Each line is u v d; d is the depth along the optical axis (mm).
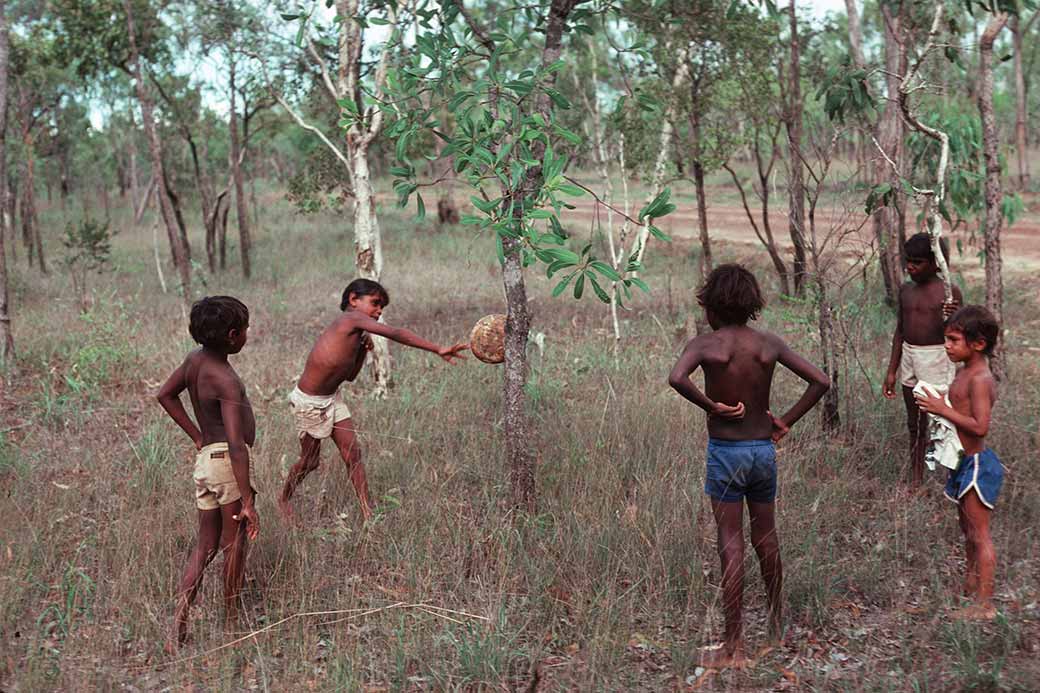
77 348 10164
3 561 4906
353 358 5617
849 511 5535
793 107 9547
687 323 10758
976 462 4418
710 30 6242
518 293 5340
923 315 5793
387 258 19703
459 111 4602
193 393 4465
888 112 9422
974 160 10852
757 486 4238
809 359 8500
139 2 15070
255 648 4238
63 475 6438
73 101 26594
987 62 7234
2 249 9062
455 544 5176
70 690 3852
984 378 4422
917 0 7777
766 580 4266
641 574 4758
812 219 6824
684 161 12539
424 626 4301
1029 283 13695
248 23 9281
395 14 5656
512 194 4520
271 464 6211
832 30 11219
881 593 4621
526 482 5465
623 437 6680
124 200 43062
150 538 5125
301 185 14953
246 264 17531
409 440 6582
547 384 7902
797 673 3930
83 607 4570
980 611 4242
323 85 10422
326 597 4676
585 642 4117
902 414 6941
